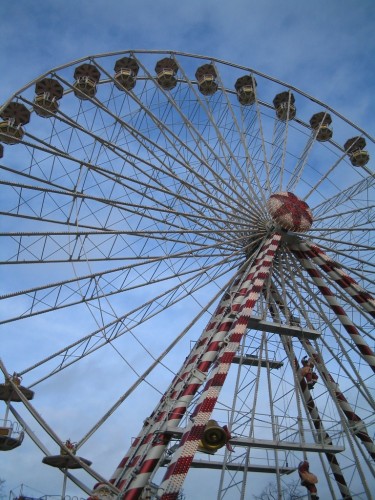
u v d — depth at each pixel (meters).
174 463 18.48
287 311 26.67
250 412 22.50
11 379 21.89
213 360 22.77
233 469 25.56
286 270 28.25
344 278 26.80
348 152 34.56
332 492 25.88
